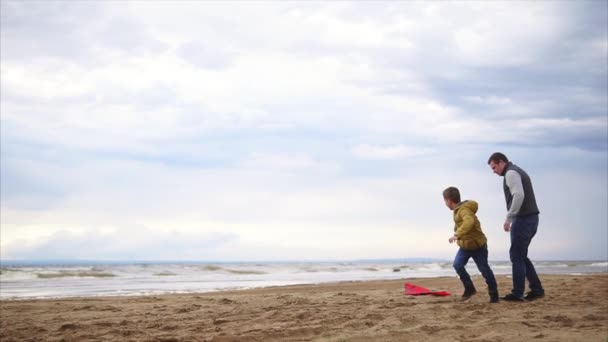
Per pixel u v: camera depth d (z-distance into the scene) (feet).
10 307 25.68
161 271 129.08
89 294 42.57
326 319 17.90
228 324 17.80
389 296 26.68
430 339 14.35
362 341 14.32
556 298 22.94
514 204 20.56
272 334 15.30
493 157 21.66
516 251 21.62
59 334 17.02
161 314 21.54
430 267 188.03
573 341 13.32
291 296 28.19
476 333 15.05
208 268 160.04
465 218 21.04
